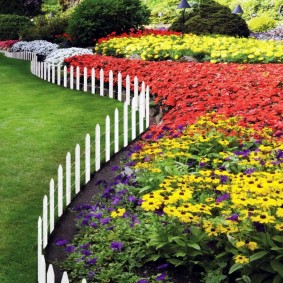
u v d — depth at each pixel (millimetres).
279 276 4695
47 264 5758
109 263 5457
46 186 8000
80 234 6215
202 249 5211
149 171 6910
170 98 10602
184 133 8195
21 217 7020
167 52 16094
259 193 5227
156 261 5379
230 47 16094
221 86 10820
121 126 10875
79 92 14406
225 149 7598
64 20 26594
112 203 6594
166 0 37625
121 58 16312
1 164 8891
